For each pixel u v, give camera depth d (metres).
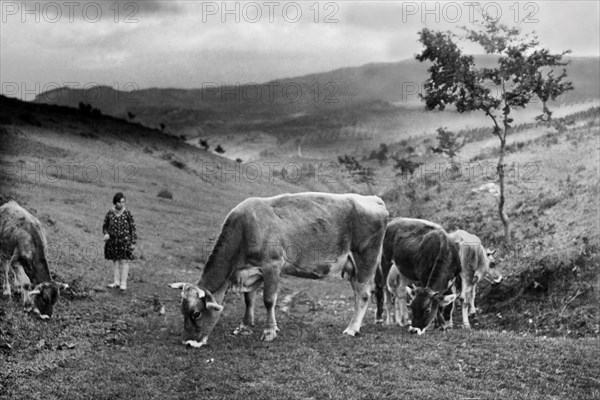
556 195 32.66
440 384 11.52
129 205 41.12
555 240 25.58
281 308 20.02
